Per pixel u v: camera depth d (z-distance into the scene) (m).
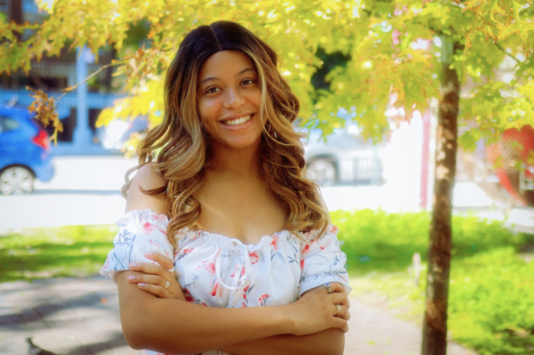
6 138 10.27
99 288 5.06
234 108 1.48
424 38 2.51
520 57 3.30
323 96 3.31
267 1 2.69
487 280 4.36
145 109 3.04
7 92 24.92
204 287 1.42
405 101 2.36
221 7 2.65
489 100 2.66
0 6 22.03
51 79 26.20
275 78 1.57
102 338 3.86
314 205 1.61
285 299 1.49
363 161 13.11
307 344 1.43
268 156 1.65
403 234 6.83
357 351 3.51
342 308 1.49
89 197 10.52
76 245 6.73
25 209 9.12
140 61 2.78
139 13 2.72
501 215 8.41
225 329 1.34
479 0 1.64
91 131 26.08
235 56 1.49
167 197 1.53
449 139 2.95
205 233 1.47
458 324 3.91
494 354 3.43
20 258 6.06
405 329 3.92
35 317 4.28
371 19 2.55
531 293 4.02
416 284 4.91
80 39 2.87
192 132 1.52
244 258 1.46
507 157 4.59
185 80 1.51
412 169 8.84
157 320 1.32
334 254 1.60
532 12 2.45
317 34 2.80
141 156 1.66
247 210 1.57
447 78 2.91
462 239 6.52
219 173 1.59
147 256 1.38
